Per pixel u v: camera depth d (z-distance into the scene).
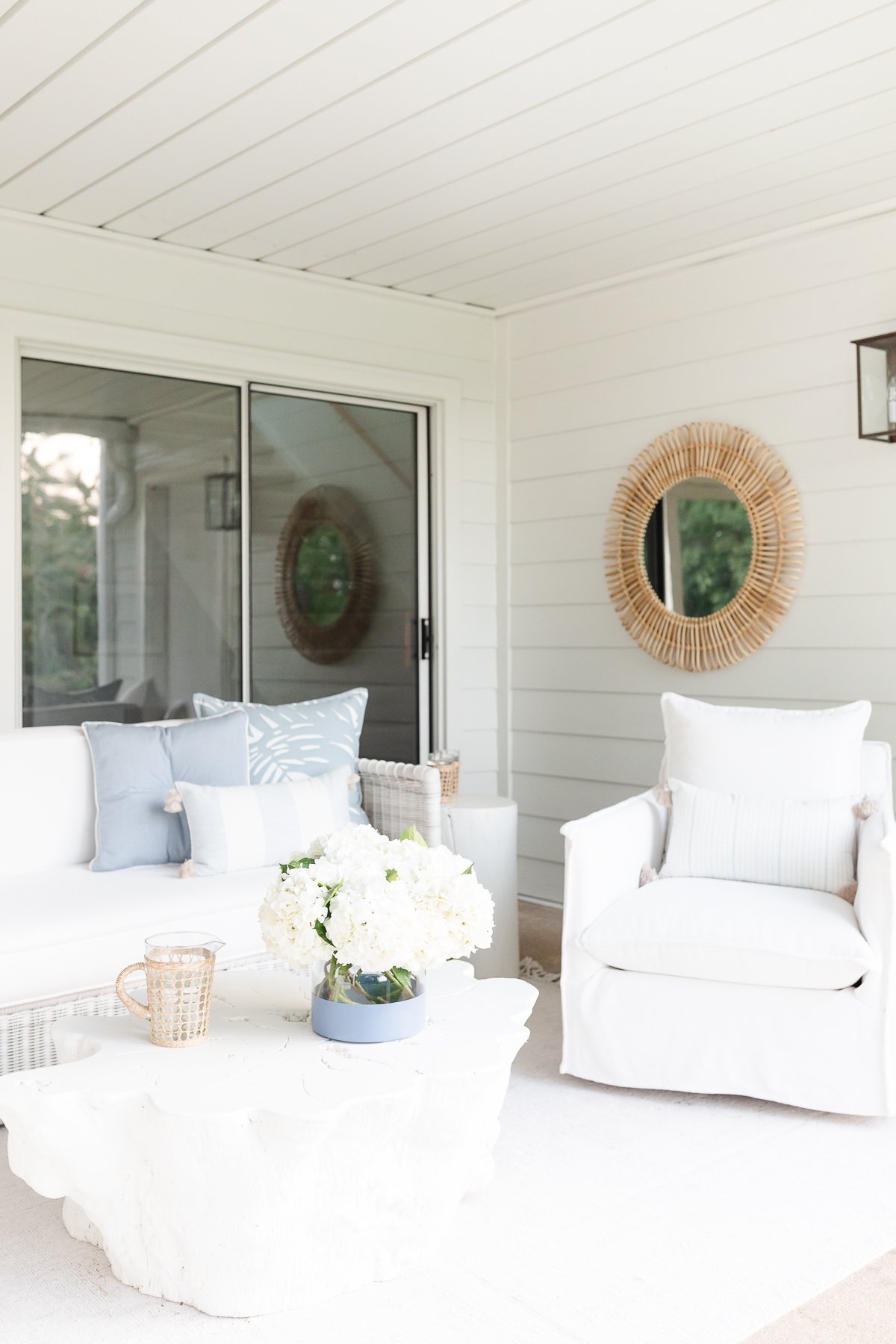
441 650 5.02
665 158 3.46
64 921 2.67
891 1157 2.51
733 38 2.74
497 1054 2.00
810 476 4.08
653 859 3.22
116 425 4.17
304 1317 1.91
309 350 4.55
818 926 2.67
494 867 3.65
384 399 4.91
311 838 3.20
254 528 4.52
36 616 3.99
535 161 3.46
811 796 3.11
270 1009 2.24
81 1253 2.11
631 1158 2.49
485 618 5.15
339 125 3.20
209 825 3.10
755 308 4.22
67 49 2.78
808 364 4.08
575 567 4.86
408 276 4.58
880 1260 2.09
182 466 4.34
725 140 3.33
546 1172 2.43
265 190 3.68
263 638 4.54
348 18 2.64
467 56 2.82
